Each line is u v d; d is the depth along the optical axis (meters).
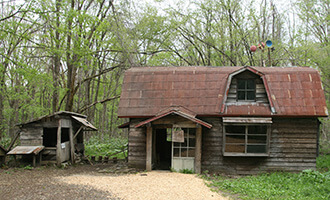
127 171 12.58
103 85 30.95
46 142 16.36
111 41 20.45
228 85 13.30
